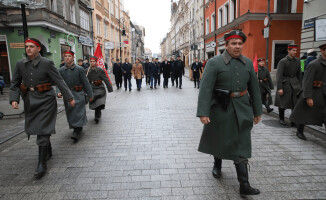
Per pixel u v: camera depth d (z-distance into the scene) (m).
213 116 2.80
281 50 15.80
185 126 5.82
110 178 3.24
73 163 3.74
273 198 2.71
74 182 3.14
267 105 7.05
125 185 3.04
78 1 20.20
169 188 2.96
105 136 5.09
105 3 30.48
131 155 4.03
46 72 3.48
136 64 13.52
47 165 3.68
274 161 3.71
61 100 9.97
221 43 20.75
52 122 3.53
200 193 2.84
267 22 9.83
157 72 14.74
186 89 13.95
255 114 2.85
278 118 6.50
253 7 15.00
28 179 3.25
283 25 15.29
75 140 4.75
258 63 7.00
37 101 3.42
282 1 15.31
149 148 4.34
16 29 14.40
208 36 25.03
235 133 2.71
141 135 5.13
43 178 3.27
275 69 15.66
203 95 2.70
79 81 4.88
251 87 2.85
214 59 2.77
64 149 4.36
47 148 3.57
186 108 8.11
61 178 3.26
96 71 6.18
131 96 11.20
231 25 18.19
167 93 12.19
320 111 4.32
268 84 7.11
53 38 15.68
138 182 3.12
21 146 4.57
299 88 5.48
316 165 3.55
